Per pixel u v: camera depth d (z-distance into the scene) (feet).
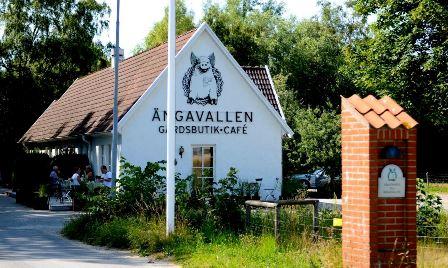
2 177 166.50
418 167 171.01
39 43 175.52
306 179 128.57
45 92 175.52
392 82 115.65
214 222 49.96
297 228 45.03
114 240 49.70
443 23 107.45
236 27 201.57
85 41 180.45
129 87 101.45
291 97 159.84
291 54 202.90
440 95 111.86
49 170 112.47
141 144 92.53
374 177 28.40
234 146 97.81
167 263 40.93
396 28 115.65
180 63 95.04
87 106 116.26
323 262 33.01
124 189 57.11
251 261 37.65
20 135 170.60
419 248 37.78
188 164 94.94
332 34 204.03
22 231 63.05
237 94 98.27
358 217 29.01
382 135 28.58
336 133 121.60
